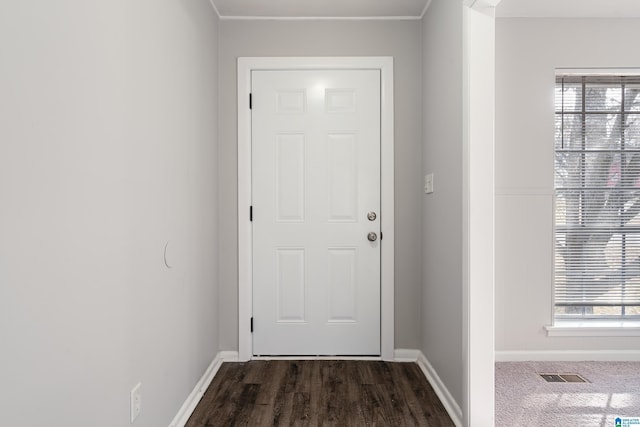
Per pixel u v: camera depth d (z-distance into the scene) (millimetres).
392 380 2297
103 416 1167
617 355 2654
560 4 2475
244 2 2396
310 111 2588
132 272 1349
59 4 958
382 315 2592
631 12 2578
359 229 2598
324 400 2057
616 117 2715
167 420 1673
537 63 2633
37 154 889
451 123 1965
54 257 946
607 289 2711
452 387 1938
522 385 2297
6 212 804
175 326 1769
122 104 1275
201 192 2168
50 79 929
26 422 860
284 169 2598
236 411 1951
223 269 2592
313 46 2578
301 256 2617
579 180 2713
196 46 2086
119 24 1255
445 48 2066
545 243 2650
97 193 1129
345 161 2598
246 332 2586
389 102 2568
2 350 797
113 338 1224
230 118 2578
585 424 1893
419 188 2580
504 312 2662
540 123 2633
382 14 2541
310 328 2619
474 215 1721
